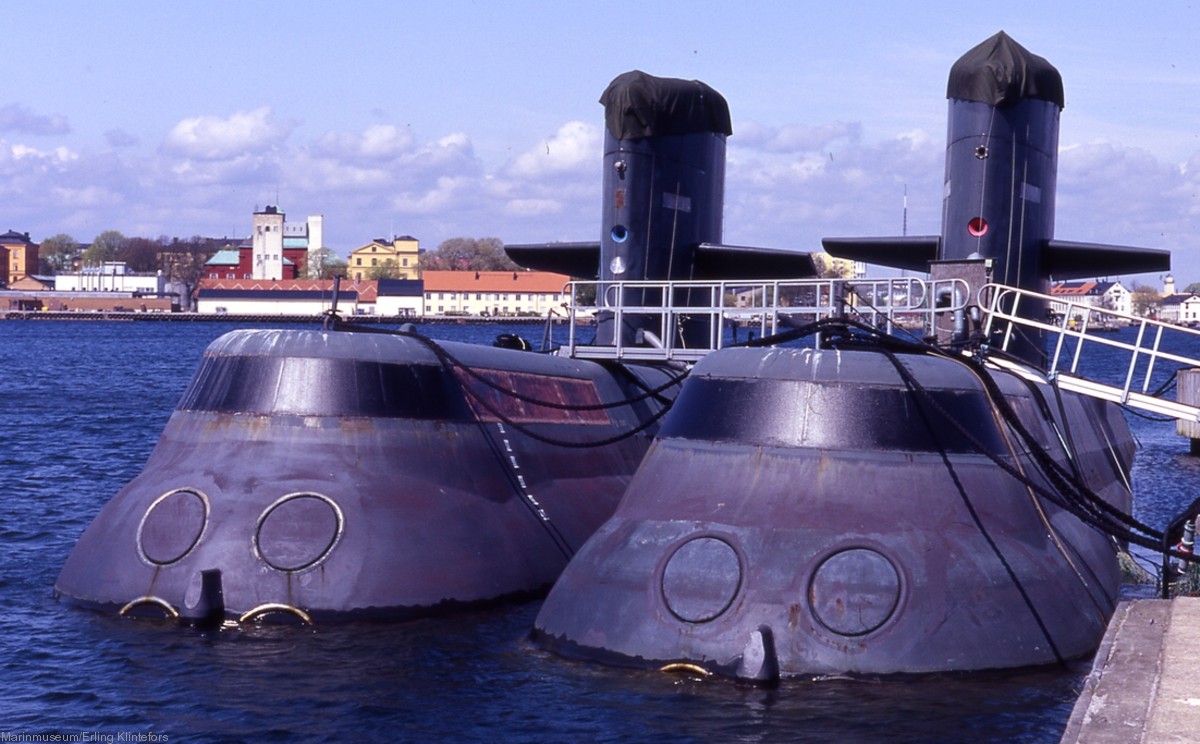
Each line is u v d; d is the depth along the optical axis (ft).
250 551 54.19
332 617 53.52
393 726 43.04
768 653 45.24
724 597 46.83
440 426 60.49
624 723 42.70
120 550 56.08
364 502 55.93
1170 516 96.12
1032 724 42.45
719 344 71.00
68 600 57.06
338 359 59.11
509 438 64.64
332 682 47.14
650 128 79.77
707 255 83.46
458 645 51.42
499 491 61.77
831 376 50.52
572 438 69.82
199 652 50.19
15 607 56.65
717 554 47.65
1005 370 64.13
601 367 77.10
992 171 75.46
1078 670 47.29
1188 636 35.06
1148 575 66.44
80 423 147.33
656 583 48.06
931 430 50.16
